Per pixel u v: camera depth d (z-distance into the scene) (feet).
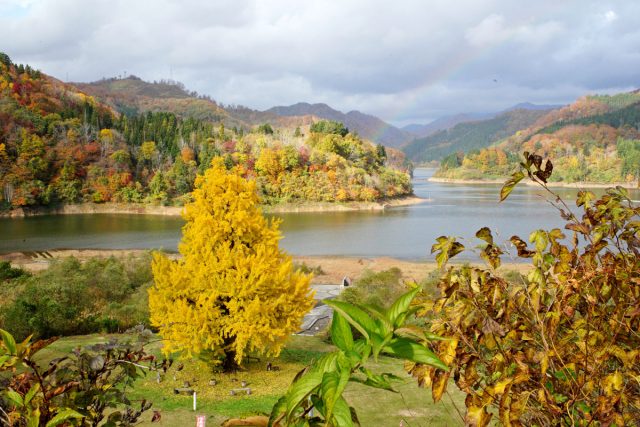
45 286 85.20
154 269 54.49
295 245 231.09
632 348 5.97
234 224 53.52
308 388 3.54
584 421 5.21
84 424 6.17
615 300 6.04
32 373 6.18
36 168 377.50
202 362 58.95
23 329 69.46
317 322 93.09
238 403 49.39
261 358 64.54
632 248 6.25
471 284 5.94
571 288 5.90
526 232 233.76
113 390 6.84
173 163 446.60
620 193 6.51
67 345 64.90
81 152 404.57
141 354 7.70
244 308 54.03
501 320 5.88
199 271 53.16
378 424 38.04
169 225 307.78
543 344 5.73
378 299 84.02
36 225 307.58
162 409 46.29
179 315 52.16
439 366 3.54
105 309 88.28
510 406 5.02
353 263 189.26
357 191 397.80
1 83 479.41
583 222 6.43
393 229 276.62
